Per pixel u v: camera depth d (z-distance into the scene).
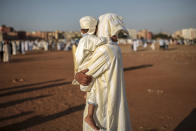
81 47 1.78
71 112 5.39
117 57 1.77
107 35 1.80
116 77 1.76
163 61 16.94
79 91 7.61
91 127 1.75
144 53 26.47
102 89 1.75
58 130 4.32
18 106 5.92
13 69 13.54
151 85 8.25
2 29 92.00
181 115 5.02
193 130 4.19
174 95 6.77
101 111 1.75
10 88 8.16
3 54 18.22
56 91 7.61
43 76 10.77
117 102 1.79
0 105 6.02
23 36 87.38
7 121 4.83
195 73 10.92
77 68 1.85
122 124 1.80
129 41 70.94
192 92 7.09
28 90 7.80
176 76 10.14
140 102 6.08
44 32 97.06
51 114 5.26
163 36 107.25
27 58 22.28
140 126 4.42
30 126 4.54
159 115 5.04
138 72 11.56
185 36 108.88
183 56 20.91
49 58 21.92
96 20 1.91
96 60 1.71
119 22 1.83
